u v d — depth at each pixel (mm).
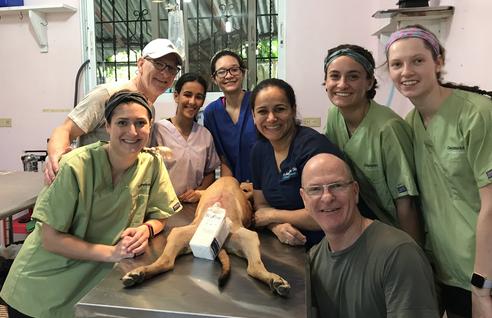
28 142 3824
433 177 1428
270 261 1317
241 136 2373
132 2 3678
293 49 3393
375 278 1186
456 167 1325
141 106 1366
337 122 1719
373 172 1573
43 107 3754
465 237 1350
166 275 1194
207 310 1002
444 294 1470
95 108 1916
